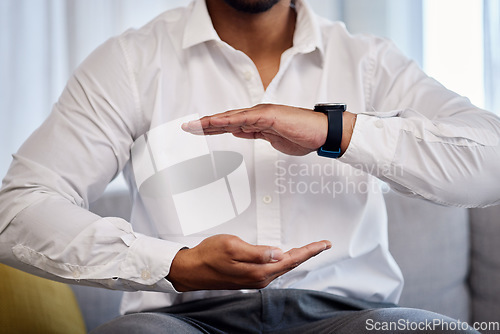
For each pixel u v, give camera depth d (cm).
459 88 218
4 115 170
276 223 104
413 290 147
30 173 96
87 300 134
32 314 108
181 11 119
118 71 108
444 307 150
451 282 151
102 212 135
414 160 95
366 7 210
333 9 208
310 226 106
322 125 92
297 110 92
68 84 108
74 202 97
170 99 110
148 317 82
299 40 111
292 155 97
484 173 98
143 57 110
